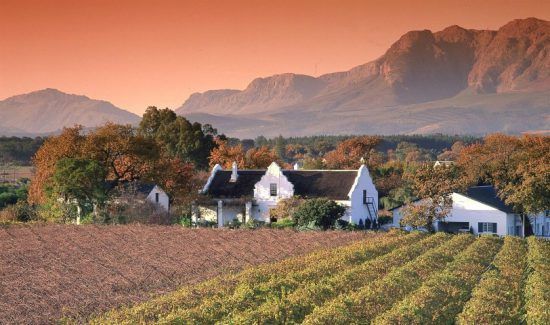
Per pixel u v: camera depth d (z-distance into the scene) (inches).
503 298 1242.0
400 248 1948.8
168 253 1939.0
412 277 1429.6
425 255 1771.7
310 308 1182.3
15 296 1357.0
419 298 1187.3
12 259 1796.3
